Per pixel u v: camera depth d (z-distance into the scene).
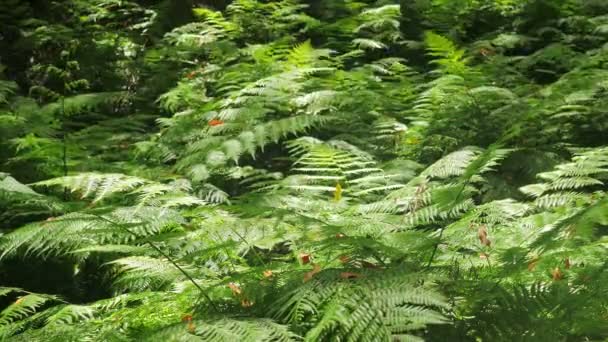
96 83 7.64
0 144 5.04
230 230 2.73
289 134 6.20
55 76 7.74
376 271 2.19
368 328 1.88
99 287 4.03
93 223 2.48
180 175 4.65
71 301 3.96
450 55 5.97
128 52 8.20
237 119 5.28
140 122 6.43
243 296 2.35
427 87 6.68
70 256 3.95
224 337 1.96
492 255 2.78
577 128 5.29
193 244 3.05
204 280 2.82
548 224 2.93
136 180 3.31
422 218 2.69
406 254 2.44
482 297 2.18
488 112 5.52
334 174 4.49
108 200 4.10
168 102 6.31
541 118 5.20
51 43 8.07
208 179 4.95
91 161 4.85
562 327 2.13
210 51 7.78
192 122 5.57
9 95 7.12
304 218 2.46
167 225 3.11
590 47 7.75
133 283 3.16
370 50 8.43
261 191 4.86
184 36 7.91
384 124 5.50
